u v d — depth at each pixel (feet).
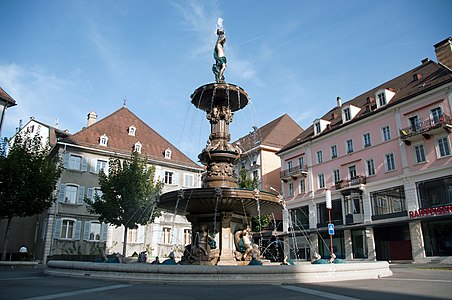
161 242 129.70
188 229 136.36
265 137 173.78
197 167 148.87
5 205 75.56
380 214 105.91
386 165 108.88
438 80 100.22
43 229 118.01
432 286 27.22
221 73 45.11
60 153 121.70
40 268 72.49
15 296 21.50
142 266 30.86
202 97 43.73
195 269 29.40
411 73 122.52
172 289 25.38
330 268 32.37
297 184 144.46
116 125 143.33
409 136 99.45
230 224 39.29
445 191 91.45
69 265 38.68
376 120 114.42
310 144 140.56
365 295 21.93
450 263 84.38
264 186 162.20
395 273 46.14
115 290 24.72
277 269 29.84
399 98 109.81
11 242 130.31
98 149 127.85
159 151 145.59
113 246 121.08
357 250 113.19
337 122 135.33
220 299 20.44
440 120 92.99
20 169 78.84
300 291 24.12
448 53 107.55
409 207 98.58
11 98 104.32
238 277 29.12
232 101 44.52
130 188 95.25
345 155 124.67
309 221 134.82
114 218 95.14
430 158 96.17
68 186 120.26
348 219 114.73
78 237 117.50
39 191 80.94
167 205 39.19
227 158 41.70
